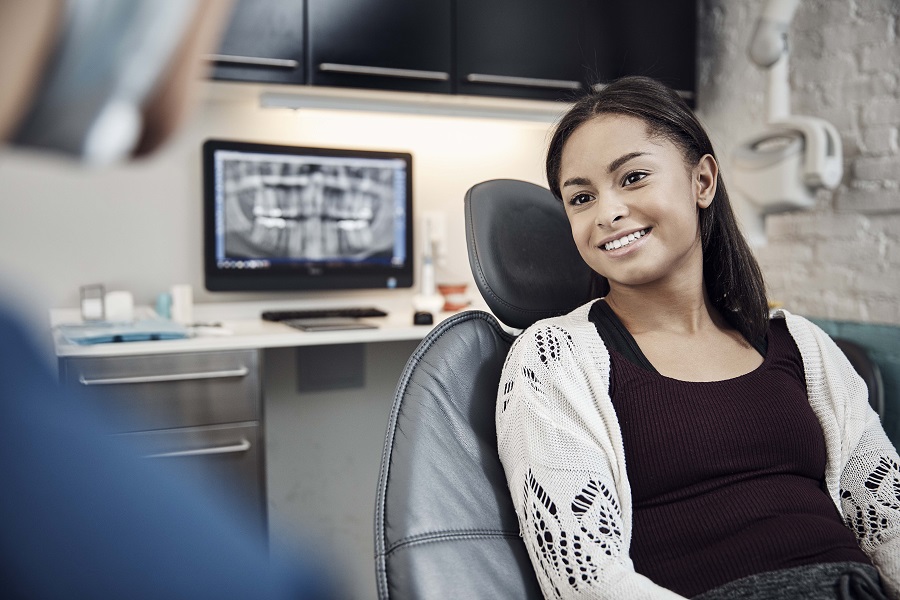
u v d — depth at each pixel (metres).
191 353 2.05
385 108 2.53
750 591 0.94
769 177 2.42
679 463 1.04
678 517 1.03
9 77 0.09
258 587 0.24
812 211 2.57
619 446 1.04
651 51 2.81
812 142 2.33
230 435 2.10
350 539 2.77
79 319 2.38
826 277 2.53
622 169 1.13
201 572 0.23
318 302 2.72
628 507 1.02
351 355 2.76
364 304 2.78
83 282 2.42
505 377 1.12
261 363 2.13
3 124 0.09
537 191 1.36
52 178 2.36
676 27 2.85
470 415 1.12
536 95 2.65
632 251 1.13
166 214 2.50
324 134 2.70
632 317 1.19
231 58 2.25
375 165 2.65
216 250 2.47
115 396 1.98
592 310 1.21
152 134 0.09
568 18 2.68
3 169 2.23
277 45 2.30
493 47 2.58
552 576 0.96
